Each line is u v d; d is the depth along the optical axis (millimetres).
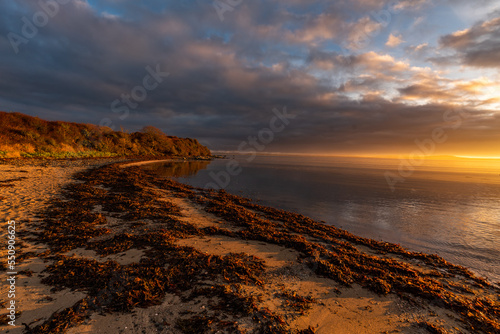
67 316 3139
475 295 4754
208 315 3359
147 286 3896
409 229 9703
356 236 8281
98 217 7742
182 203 11695
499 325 3613
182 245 6074
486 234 9141
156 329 3043
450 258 6965
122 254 5223
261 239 6918
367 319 3609
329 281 4719
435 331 3395
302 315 3576
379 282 4613
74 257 4953
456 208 13898
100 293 3697
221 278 4406
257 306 3652
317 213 12070
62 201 9523
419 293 4359
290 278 4758
